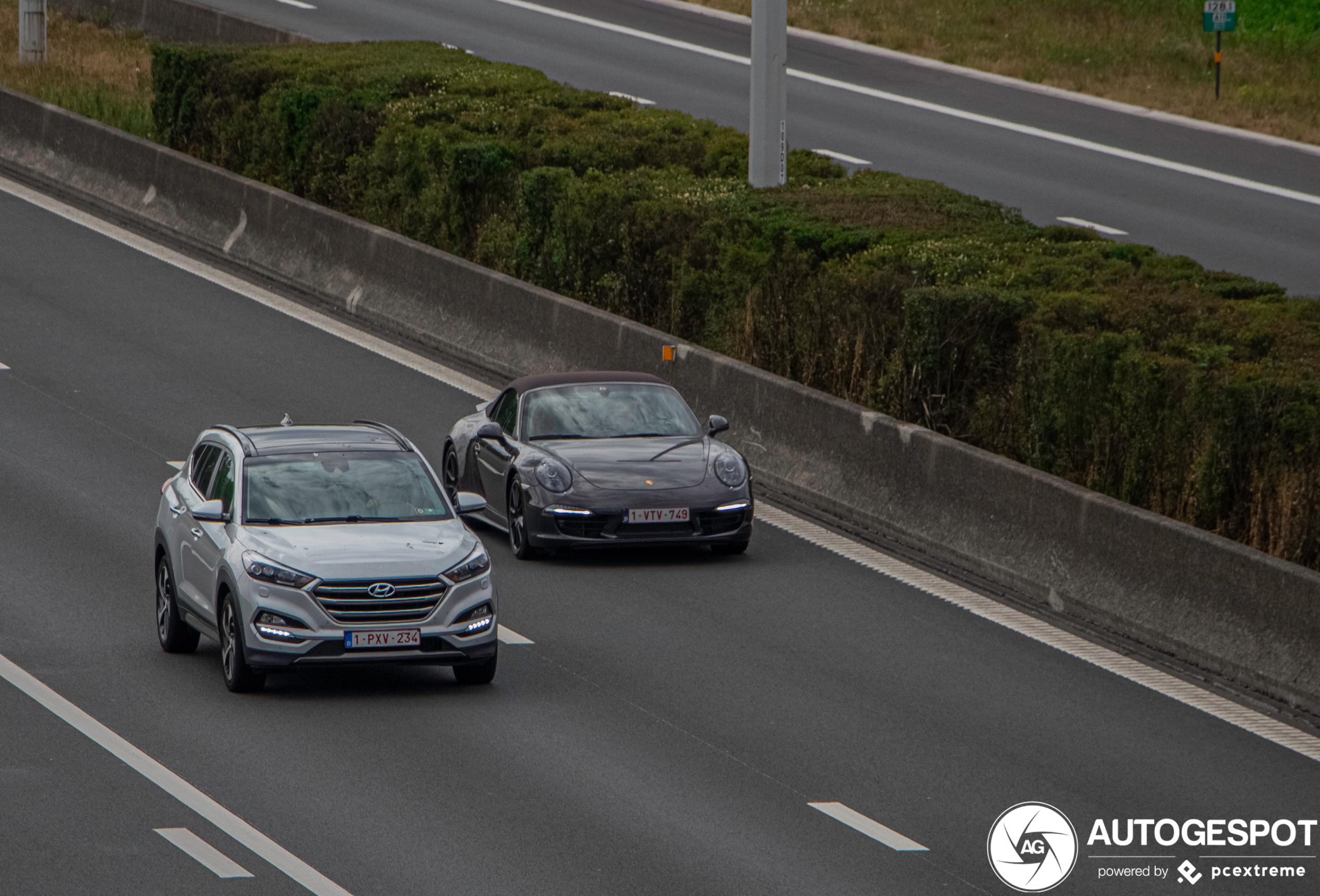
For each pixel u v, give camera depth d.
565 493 54.53
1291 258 95.62
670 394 60.34
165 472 62.53
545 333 77.25
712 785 36.19
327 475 45.00
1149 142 126.19
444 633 41.34
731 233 77.44
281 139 105.44
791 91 138.50
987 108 135.12
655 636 47.44
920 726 40.50
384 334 85.19
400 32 149.00
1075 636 48.62
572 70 137.50
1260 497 51.69
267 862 31.55
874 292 67.25
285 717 40.12
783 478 63.53
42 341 80.50
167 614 45.16
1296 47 157.25
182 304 88.38
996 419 61.34
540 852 32.31
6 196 108.38
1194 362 55.06
